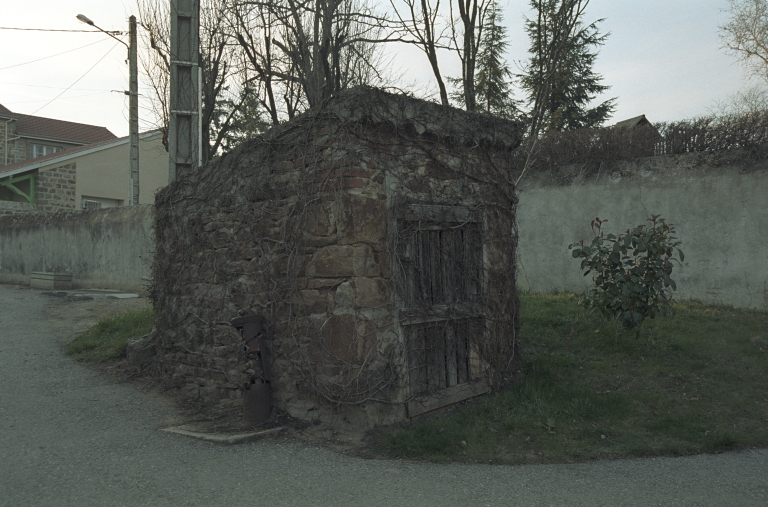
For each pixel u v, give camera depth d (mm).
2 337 9617
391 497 4020
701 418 5797
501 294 6828
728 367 6977
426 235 5988
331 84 12625
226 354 6617
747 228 9531
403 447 4949
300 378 5672
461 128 6336
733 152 9789
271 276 6023
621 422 5734
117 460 4789
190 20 8789
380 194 5484
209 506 3873
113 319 9922
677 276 10242
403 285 5598
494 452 4992
